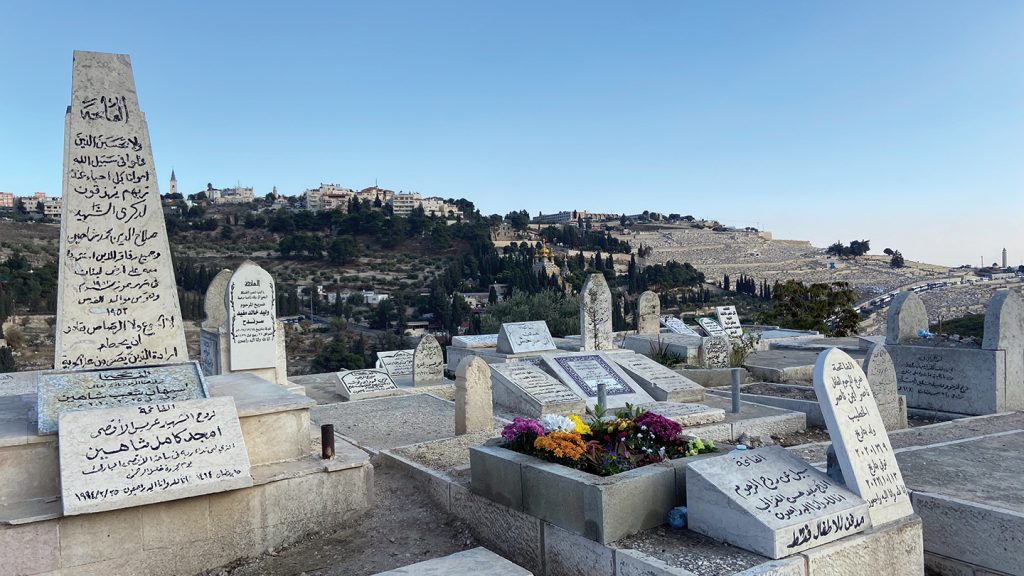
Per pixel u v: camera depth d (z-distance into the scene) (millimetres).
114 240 7301
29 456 5594
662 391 13414
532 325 17578
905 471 7016
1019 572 5387
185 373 6988
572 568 5180
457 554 4383
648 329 21109
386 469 8320
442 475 7176
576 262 125562
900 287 127438
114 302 7262
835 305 30641
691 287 124875
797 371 15938
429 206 179250
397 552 6008
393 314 81750
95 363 7129
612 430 6242
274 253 121438
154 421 5879
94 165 7254
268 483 6184
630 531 5027
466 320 74062
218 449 5922
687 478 5129
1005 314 11438
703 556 4570
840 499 4984
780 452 5512
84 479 5270
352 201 151625
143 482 5449
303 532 6414
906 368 12984
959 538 5809
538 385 12922
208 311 16578
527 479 5668
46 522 5145
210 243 123312
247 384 7949
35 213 124188
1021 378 11727
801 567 4453
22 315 57406
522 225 173500
